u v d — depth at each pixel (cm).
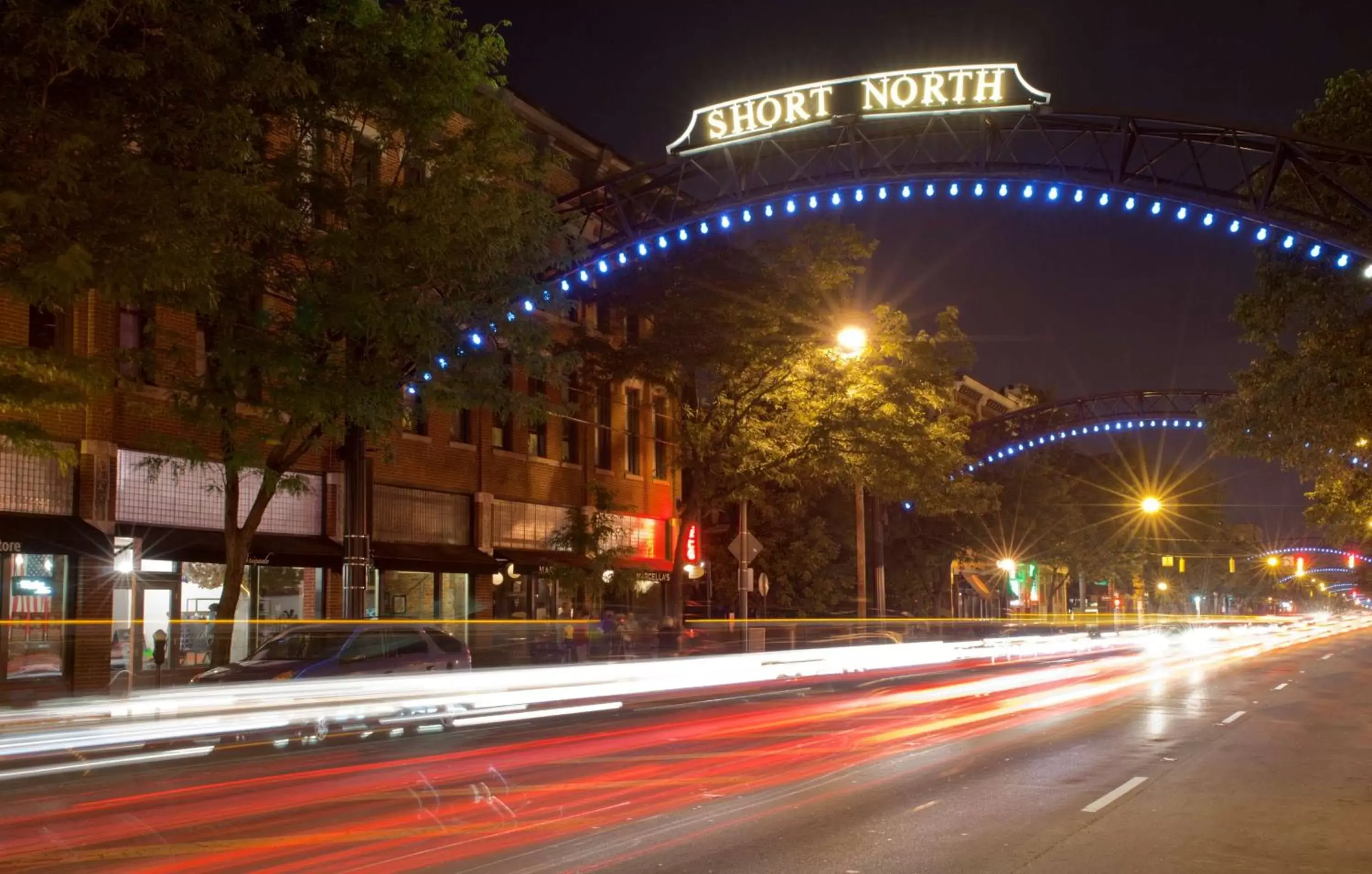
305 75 1490
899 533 5506
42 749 1473
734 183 2689
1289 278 2522
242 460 1888
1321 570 16475
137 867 832
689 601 4841
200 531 2558
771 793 1172
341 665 1888
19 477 2220
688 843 918
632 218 3062
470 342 2025
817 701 2398
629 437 4275
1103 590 10919
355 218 1828
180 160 1411
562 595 3859
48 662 2272
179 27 1313
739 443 3416
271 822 1009
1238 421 2680
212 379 1906
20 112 1211
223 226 1417
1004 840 938
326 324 1812
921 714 2062
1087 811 1073
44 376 1322
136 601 2438
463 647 2122
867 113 2573
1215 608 15188
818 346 3309
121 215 1232
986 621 4734
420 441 3212
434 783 1242
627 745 1598
